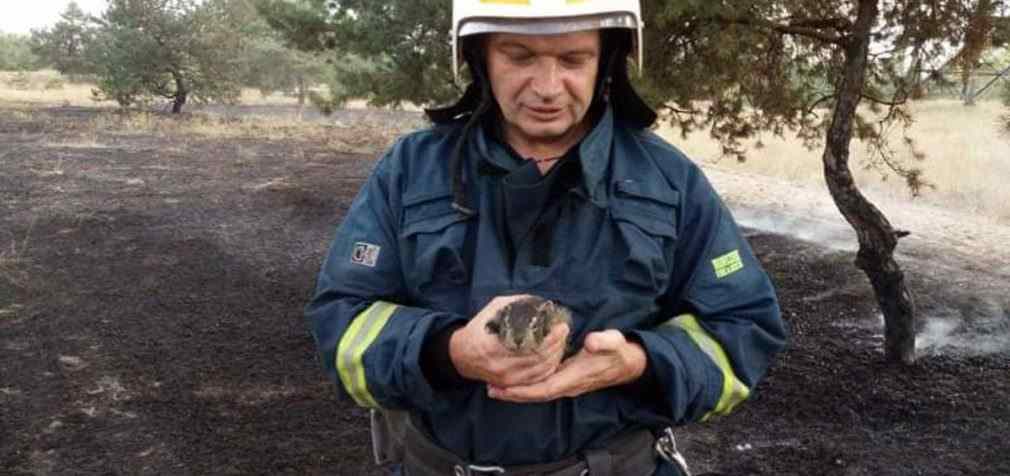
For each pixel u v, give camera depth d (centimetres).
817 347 602
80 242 902
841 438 468
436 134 175
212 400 524
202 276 791
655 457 181
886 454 448
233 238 937
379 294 168
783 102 580
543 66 154
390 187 171
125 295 730
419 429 179
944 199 1174
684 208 169
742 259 170
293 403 521
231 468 441
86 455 452
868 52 526
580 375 147
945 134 1816
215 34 2553
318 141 1909
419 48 648
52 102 2958
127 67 2531
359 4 656
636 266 160
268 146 1798
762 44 548
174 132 2017
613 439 171
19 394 527
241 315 685
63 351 601
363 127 2239
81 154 1588
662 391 159
